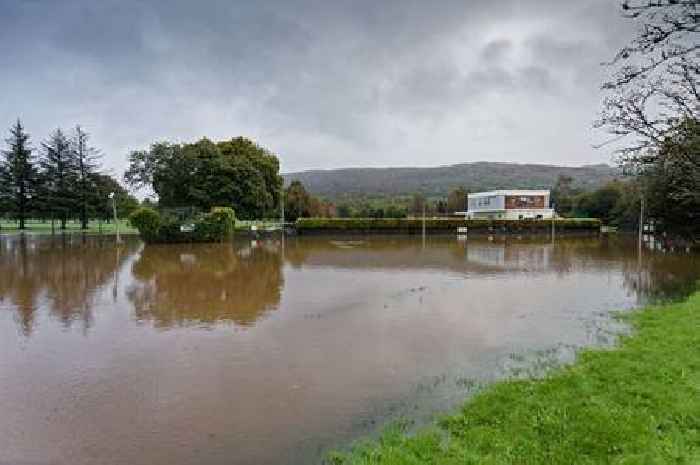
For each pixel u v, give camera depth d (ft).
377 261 79.10
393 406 19.51
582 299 44.09
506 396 18.88
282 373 23.56
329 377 22.97
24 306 40.14
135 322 34.47
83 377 23.04
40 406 19.70
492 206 232.12
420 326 33.35
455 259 83.05
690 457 12.84
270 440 16.79
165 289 48.88
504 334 31.09
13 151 150.51
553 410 16.78
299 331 31.86
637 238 151.74
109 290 48.11
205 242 109.40
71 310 38.60
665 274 61.87
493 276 60.64
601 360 22.99
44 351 27.27
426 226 166.81
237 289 49.19
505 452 14.05
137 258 77.51
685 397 17.01
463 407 18.39
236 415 18.80
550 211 229.04
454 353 26.86
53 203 150.41
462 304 41.52
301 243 122.52
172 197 141.49
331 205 234.58
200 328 32.73
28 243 105.60
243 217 163.84
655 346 24.73
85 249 92.32
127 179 150.10
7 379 22.77
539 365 24.34
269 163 160.97
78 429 17.66
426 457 14.29
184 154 140.05
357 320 35.17
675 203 89.76
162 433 17.33
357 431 17.37
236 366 24.62
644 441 13.98
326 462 15.25
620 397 17.63
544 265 73.82
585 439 14.38
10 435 17.20
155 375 23.31
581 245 120.26
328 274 61.82
